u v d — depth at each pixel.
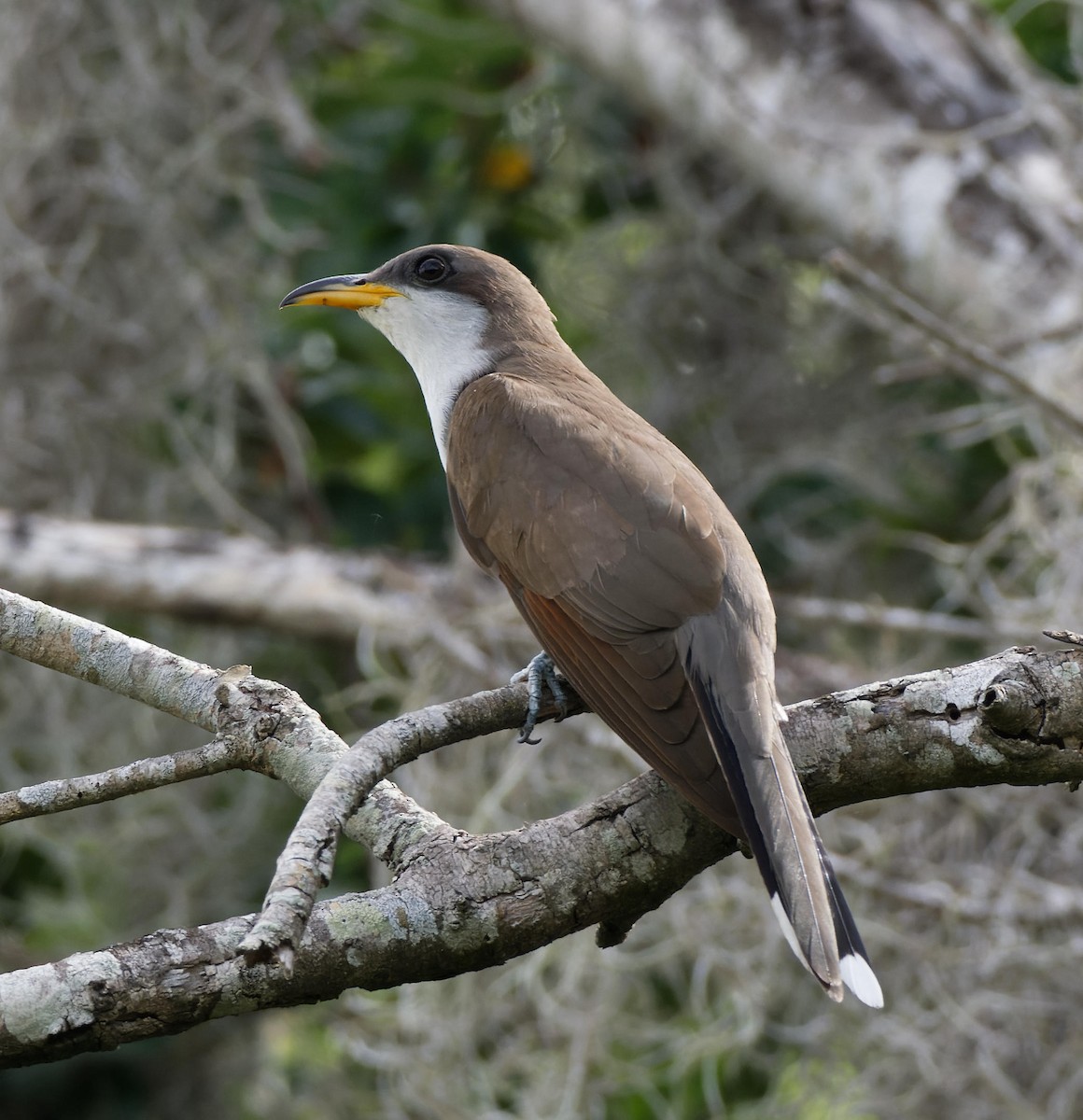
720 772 5.74
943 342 8.68
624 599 6.73
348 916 5.41
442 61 12.77
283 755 5.78
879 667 10.94
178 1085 11.92
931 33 11.60
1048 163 11.12
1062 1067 9.58
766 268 13.26
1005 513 12.41
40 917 11.61
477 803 10.41
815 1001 10.22
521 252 13.18
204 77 12.72
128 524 12.73
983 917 9.45
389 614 11.27
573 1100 9.71
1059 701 5.76
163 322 12.66
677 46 11.70
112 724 11.95
